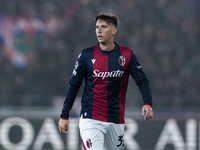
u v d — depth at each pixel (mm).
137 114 32812
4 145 31812
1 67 45031
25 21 47781
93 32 49438
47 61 46500
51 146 32000
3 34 46625
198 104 38156
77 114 37062
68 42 48562
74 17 49938
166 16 52250
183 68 47781
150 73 46875
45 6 49719
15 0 48781
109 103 15078
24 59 46188
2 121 32062
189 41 50531
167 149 32594
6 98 37969
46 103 38375
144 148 32469
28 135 32031
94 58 15023
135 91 39906
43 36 48000
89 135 15031
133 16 51469
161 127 32750
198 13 52938
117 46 15312
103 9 51344
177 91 45688
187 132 32750
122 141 15680
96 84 15078
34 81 45125
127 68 15141
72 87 15234
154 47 49500
